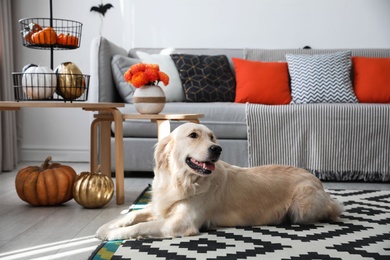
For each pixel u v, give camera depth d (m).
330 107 3.30
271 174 2.13
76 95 2.56
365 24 4.33
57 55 4.41
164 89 3.76
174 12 4.41
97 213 2.29
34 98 2.48
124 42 4.43
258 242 1.74
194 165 1.85
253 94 3.81
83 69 4.43
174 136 1.93
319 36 4.38
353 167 3.30
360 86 3.84
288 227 1.99
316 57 3.92
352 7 4.33
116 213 2.29
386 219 2.16
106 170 2.92
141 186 3.09
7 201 2.59
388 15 4.31
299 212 2.04
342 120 3.28
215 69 3.97
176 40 4.43
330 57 3.89
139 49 4.25
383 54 4.13
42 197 2.41
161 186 1.95
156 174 1.99
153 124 3.39
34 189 2.41
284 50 4.21
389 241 1.76
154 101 2.63
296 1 4.36
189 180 1.86
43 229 1.98
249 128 3.32
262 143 3.33
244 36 4.41
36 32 2.58
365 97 3.80
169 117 2.54
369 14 4.32
